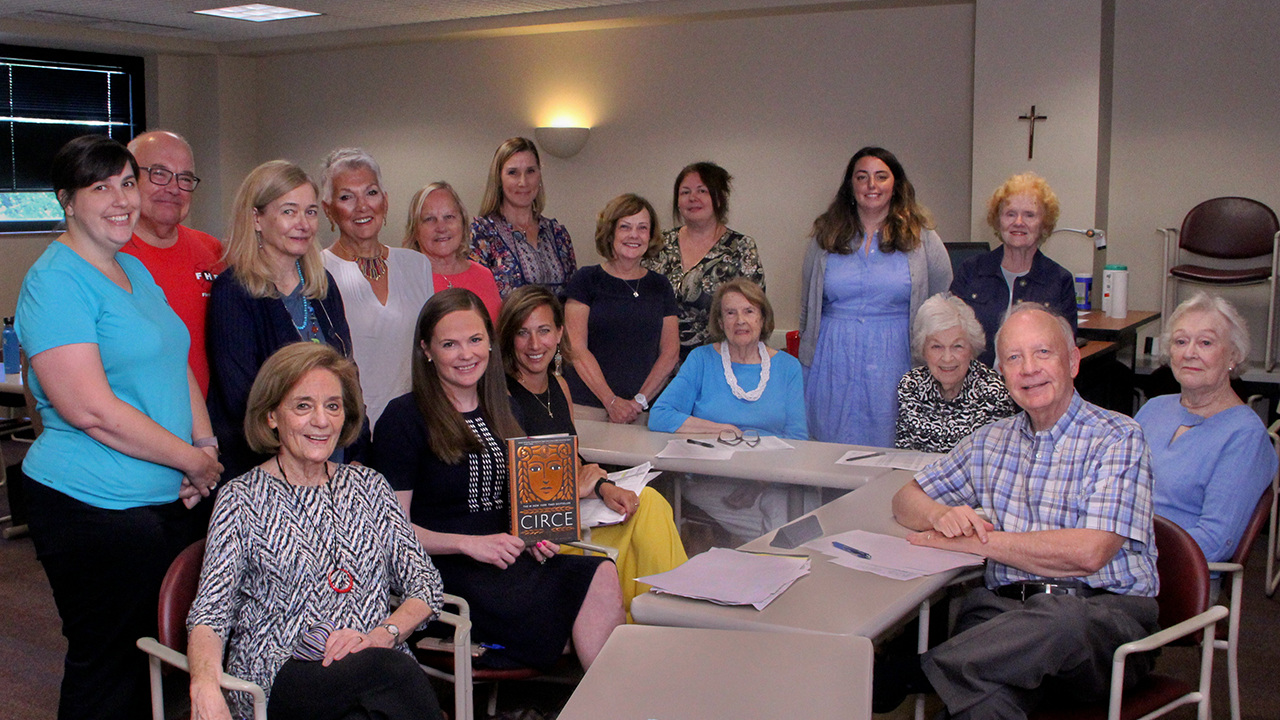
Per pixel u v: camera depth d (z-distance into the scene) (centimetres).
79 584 206
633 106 680
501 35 705
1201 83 545
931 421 295
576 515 229
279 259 238
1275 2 524
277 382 187
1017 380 206
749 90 642
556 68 702
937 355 286
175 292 239
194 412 228
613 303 360
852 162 342
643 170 683
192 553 188
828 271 352
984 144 558
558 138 691
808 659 150
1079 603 183
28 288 199
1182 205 555
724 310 320
